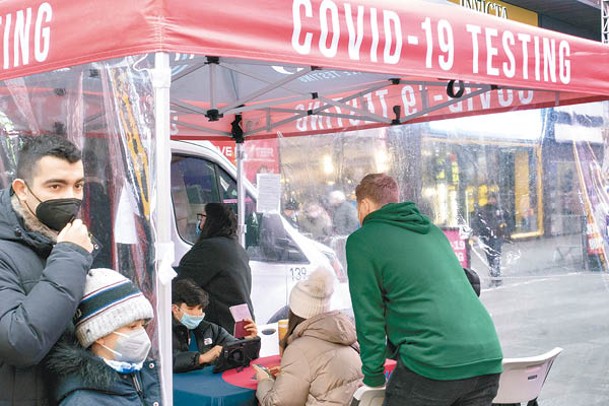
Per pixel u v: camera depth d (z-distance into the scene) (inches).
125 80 104.0
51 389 87.7
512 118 435.8
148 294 100.5
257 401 136.3
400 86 216.8
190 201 273.4
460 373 120.1
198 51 94.2
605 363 277.9
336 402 129.5
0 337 79.5
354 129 237.0
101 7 96.9
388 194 132.6
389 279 123.2
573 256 426.0
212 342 160.9
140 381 93.9
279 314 270.8
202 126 237.9
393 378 123.7
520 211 454.3
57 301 81.4
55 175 87.0
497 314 377.1
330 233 362.6
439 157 435.2
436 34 121.5
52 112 115.1
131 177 102.8
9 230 86.5
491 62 130.3
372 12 112.7
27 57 108.0
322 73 189.9
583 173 317.7
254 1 99.3
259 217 280.7
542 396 239.1
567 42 147.6
